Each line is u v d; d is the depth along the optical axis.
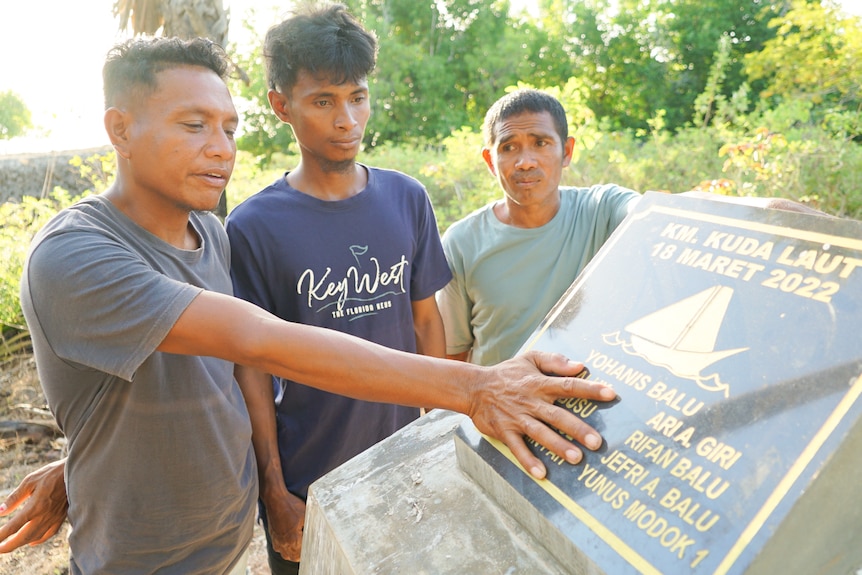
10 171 5.84
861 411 0.82
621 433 1.02
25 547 2.51
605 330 1.21
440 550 1.08
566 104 5.36
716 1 16.17
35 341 1.25
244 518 1.51
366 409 1.80
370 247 1.74
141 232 1.28
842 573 0.85
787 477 0.82
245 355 1.08
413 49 15.20
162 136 1.21
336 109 1.63
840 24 9.32
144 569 1.38
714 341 1.03
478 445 1.19
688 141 6.51
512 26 17.42
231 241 1.69
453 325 2.10
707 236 1.19
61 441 3.25
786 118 5.76
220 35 3.06
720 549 0.81
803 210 1.21
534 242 1.87
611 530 0.92
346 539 1.17
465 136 6.09
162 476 1.33
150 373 1.26
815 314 0.94
